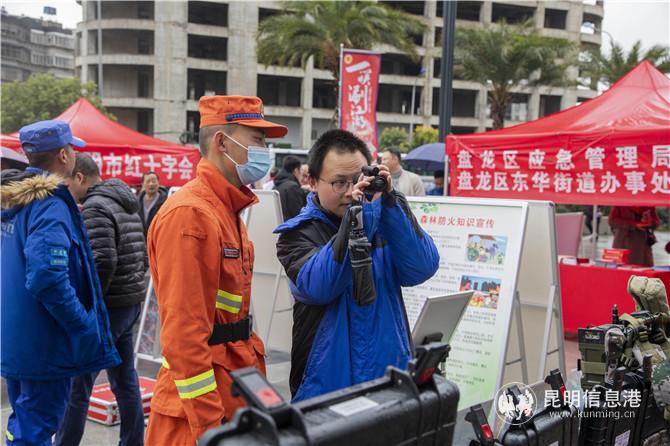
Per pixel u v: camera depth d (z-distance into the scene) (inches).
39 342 102.7
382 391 56.6
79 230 108.7
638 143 208.1
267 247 208.5
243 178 85.8
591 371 107.8
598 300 242.5
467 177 255.6
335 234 89.3
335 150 86.6
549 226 151.8
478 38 1024.9
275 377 200.1
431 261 89.0
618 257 254.8
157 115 1628.9
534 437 86.1
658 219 323.0
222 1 1648.6
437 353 56.8
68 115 345.7
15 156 257.4
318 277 81.1
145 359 208.4
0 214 104.1
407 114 1807.3
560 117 244.8
